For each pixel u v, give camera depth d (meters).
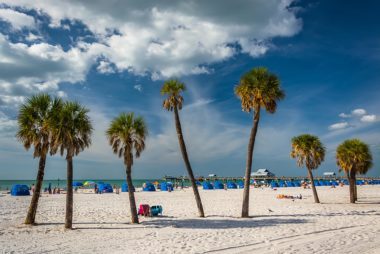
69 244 12.68
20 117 16.73
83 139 16.75
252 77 21.56
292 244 12.29
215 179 146.00
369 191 56.12
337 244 12.16
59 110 16.58
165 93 22.59
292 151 33.25
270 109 21.86
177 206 29.17
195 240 13.32
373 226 17.03
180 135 22.47
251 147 21.86
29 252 11.34
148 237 14.17
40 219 19.92
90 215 22.11
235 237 13.98
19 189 42.88
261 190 62.03
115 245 12.45
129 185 18.84
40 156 17.52
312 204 30.66
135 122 18.66
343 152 31.84
